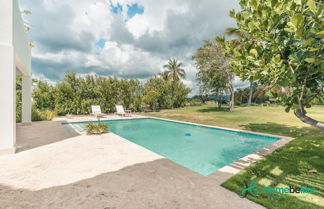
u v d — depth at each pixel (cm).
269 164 407
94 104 1762
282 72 244
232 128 1010
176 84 2741
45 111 1372
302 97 252
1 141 454
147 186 293
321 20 191
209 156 641
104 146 563
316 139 629
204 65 2131
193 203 243
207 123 1235
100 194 265
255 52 254
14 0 548
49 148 533
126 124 1370
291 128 950
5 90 459
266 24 247
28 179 315
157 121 1509
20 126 970
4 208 226
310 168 377
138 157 453
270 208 232
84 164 397
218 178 331
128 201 247
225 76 2058
